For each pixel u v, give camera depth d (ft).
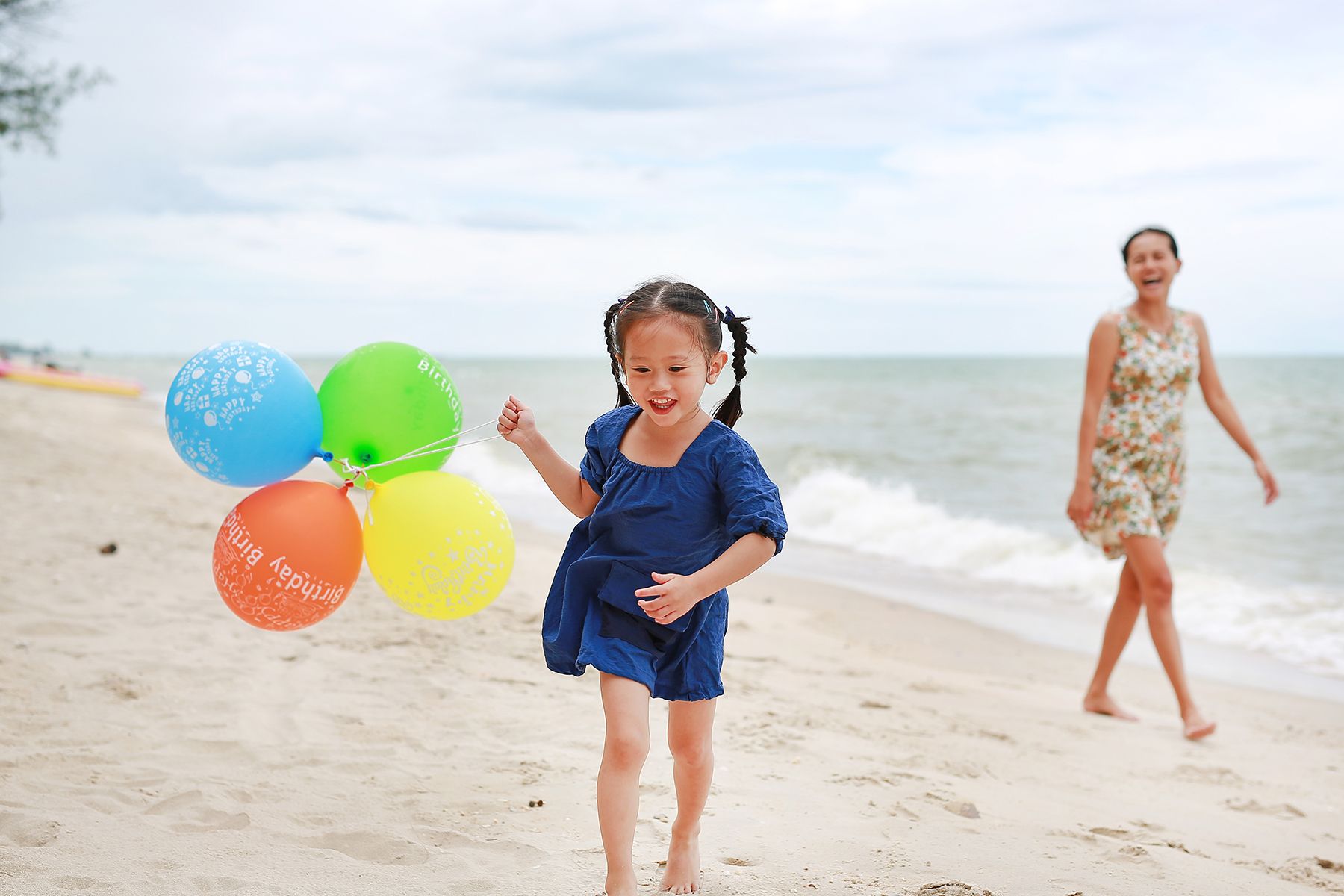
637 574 8.73
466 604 9.80
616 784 8.15
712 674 8.87
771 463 59.82
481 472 55.36
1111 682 19.99
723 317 9.08
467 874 9.09
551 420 91.86
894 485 51.29
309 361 383.24
